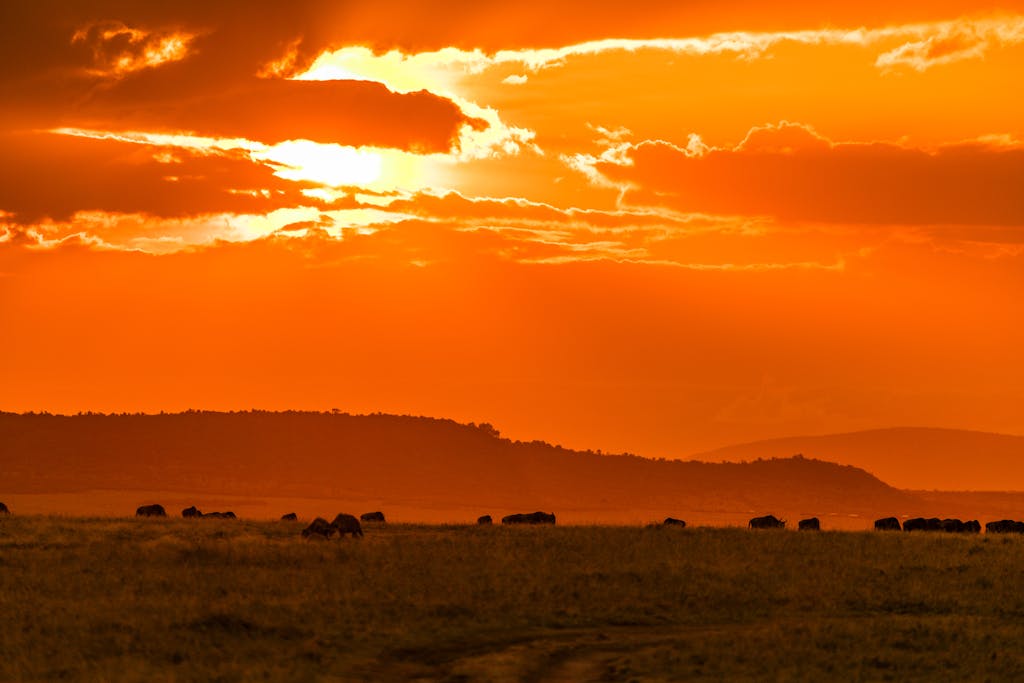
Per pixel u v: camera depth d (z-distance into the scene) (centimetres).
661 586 18912
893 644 15012
